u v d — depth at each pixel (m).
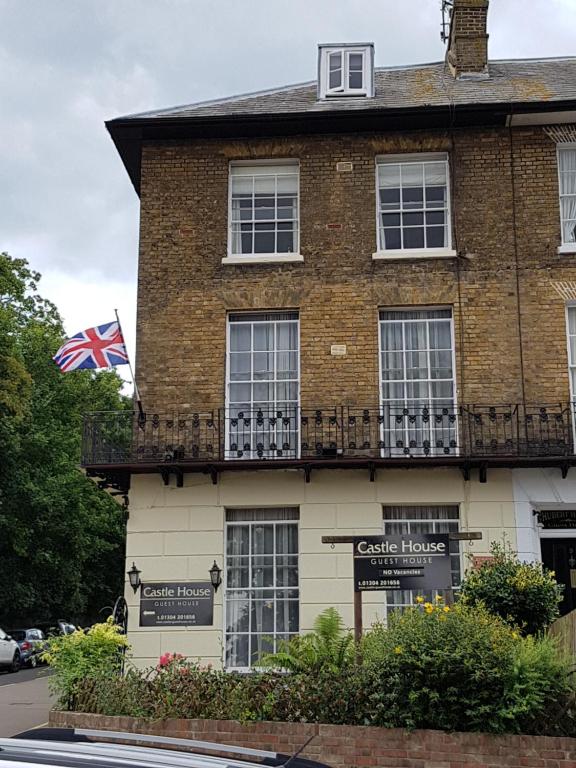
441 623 10.66
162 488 15.87
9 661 29.16
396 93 18.78
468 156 16.98
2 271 31.94
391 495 15.54
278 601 15.66
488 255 16.55
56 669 12.79
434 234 17.03
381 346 16.58
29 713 16.27
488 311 16.33
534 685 9.99
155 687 11.84
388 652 10.65
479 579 13.44
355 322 16.45
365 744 10.21
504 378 16.06
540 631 12.60
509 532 15.28
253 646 15.53
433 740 10.03
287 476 15.73
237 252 17.19
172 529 15.70
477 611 11.55
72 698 12.18
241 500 15.72
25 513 34.66
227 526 15.94
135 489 15.90
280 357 16.66
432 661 10.16
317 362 16.33
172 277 16.83
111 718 11.30
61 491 35.97
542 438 15.69
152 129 17.19
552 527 15.82
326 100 18.39
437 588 11.56
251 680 11.45
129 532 15.73
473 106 16.59
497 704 10.02
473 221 16.72
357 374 16.23
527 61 20.98
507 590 13.09
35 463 35.75
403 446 15.77
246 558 15.84
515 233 16.62
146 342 16.59
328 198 17.00
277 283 16.69
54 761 3.09
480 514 15.38
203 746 3.76
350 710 10.62
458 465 15.38
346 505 15.56
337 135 17.23
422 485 15.55
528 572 13.36
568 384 15.98
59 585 39.34
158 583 15.51
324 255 16.75
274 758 3.58
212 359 16.45
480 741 9.89
